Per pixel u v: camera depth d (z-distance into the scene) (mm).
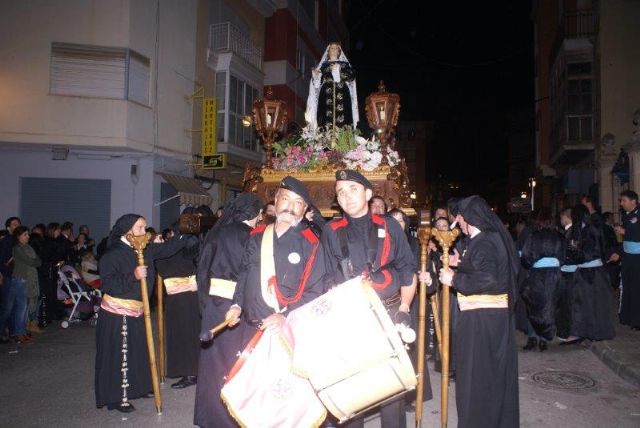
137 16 14938
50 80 14250
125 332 5211
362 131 8125
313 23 27516
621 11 16172
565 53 18703
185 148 16953
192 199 16375
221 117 18781
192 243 6031
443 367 4473
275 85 22828
